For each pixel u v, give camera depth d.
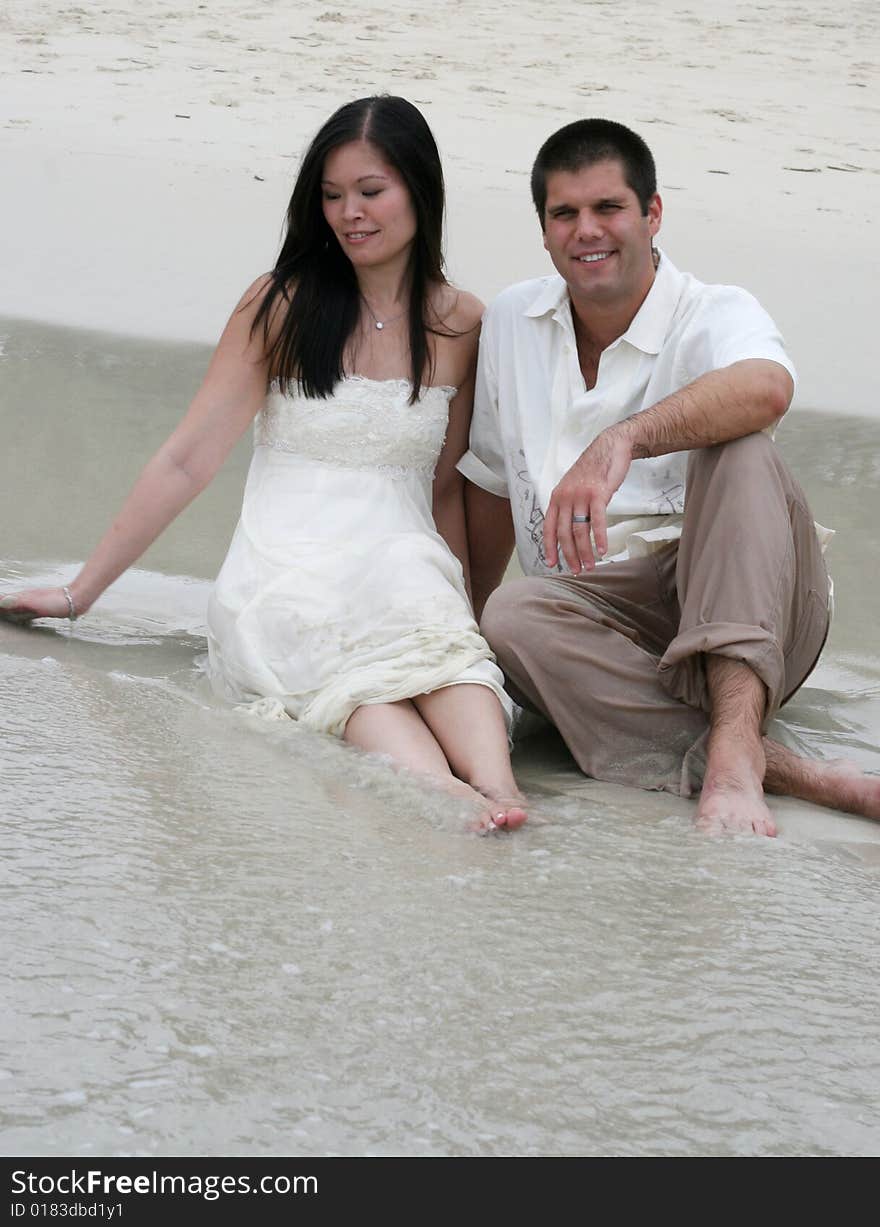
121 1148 1.70
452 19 15.75
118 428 5.12
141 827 2.51
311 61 13.04
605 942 2.26
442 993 2.06
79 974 2.01
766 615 2.96
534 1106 1.84
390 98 3.36
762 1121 1.85
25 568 3.97
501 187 8.92
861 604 4.03
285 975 2.07
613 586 3.31
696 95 12.77
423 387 3.48
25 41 13.06
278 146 9.90
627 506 3.38
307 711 3.10
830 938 2.33
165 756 2.86
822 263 7.62
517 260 7.14
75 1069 1.82
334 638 3.19
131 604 3.92
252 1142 1.73
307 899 2.30
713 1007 2.09
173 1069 1.83
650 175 3.22
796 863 2.61
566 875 2.50
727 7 17.80
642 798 2.99
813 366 6.05
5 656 3.42
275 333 3.44
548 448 3.43
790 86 13.50
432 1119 1.80
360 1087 1.84
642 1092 1.88
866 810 2.94
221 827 2.54
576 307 3.36
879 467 5.04
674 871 2.55
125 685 3.29
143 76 11.95
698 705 3.08
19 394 5.40
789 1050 2.00
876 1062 1.99
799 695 3.59
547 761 3.25
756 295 6.92
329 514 3.39
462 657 3.06
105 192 8.41
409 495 3.49
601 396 3.37
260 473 3.52
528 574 3.59
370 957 2.14
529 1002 2.06
